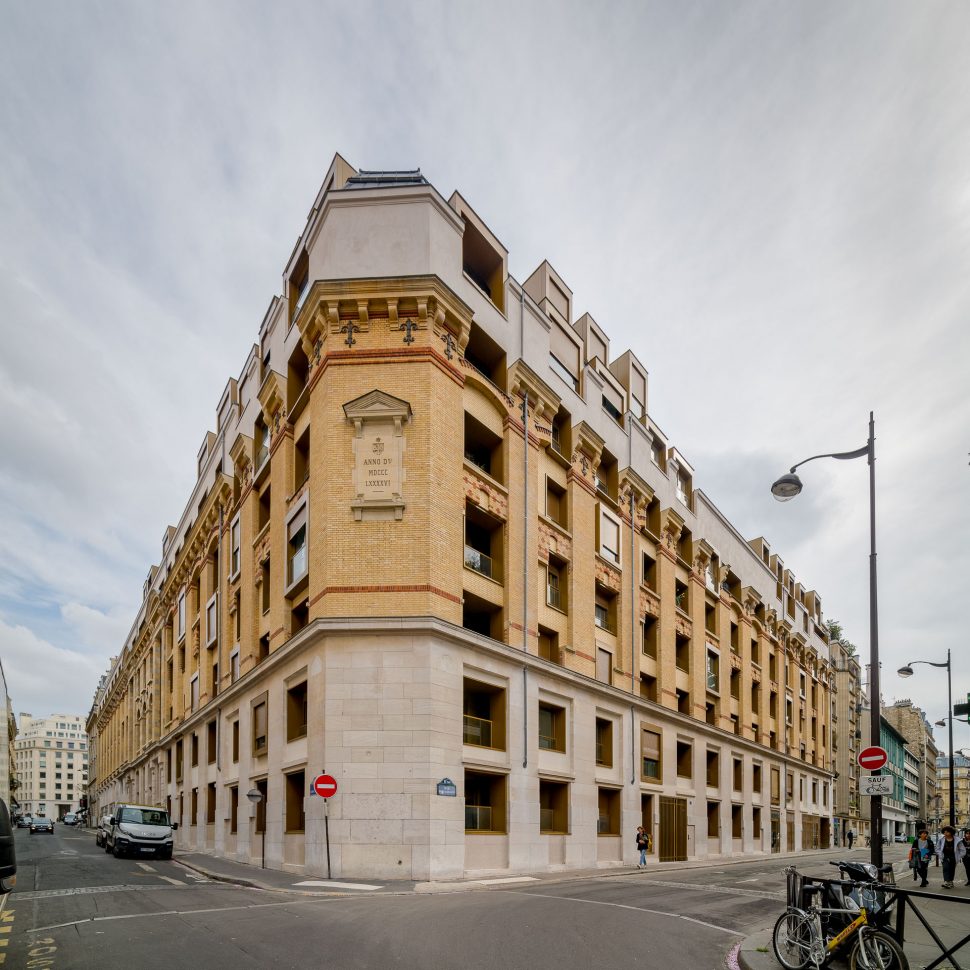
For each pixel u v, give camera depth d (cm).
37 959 847
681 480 3947
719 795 3744
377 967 813
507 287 2556
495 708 2209
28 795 17875
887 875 1220
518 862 2106
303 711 2214
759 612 4797
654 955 943
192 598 3906
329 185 2500
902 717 11675
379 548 1986
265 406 2694
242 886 1691
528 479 2509
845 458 1477
